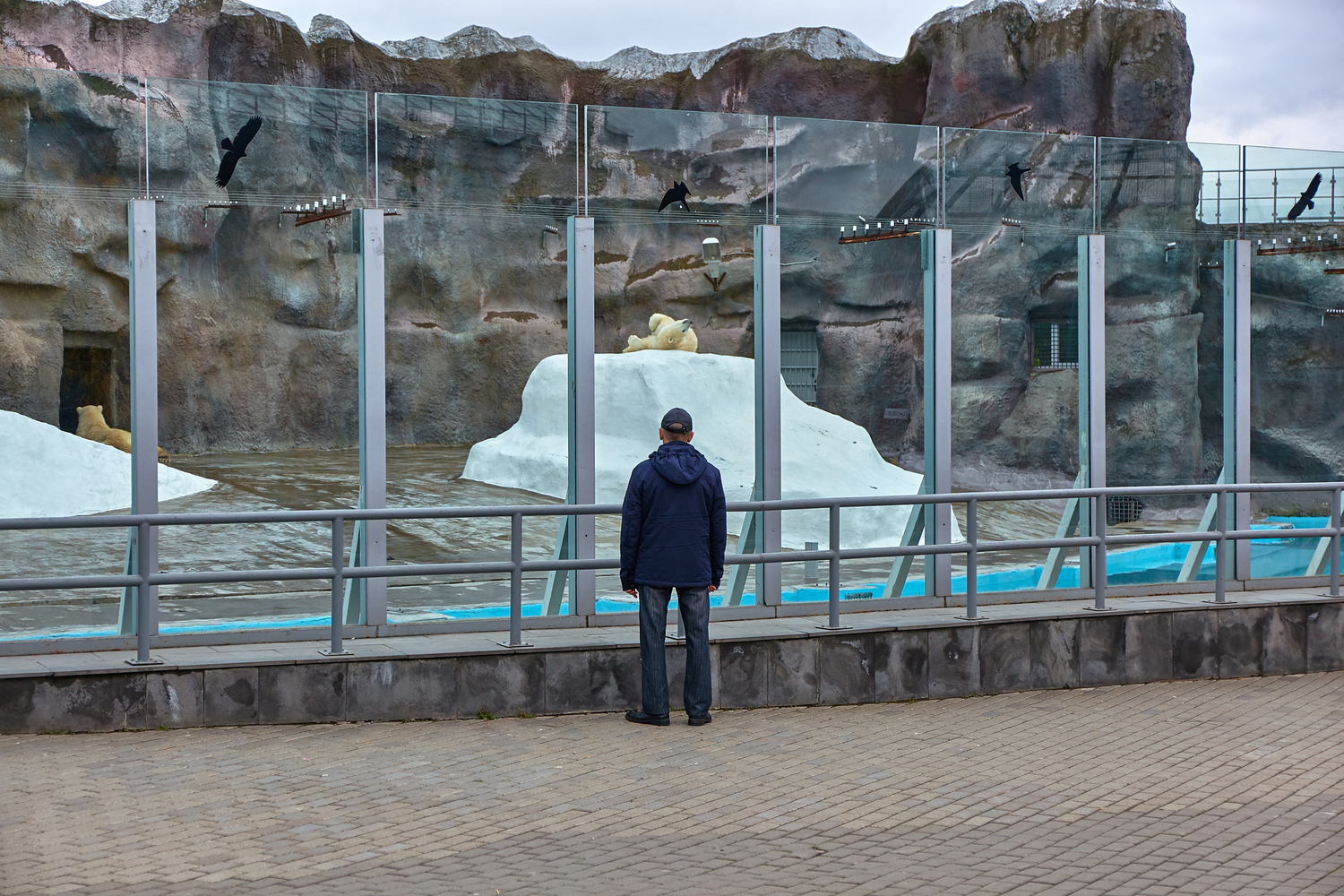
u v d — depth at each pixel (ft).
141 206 25.93
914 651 27.43
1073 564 34.94
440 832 16.87
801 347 32.04
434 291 28.55
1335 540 32.45
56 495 25.50
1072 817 18.26
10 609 25.25
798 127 32.04
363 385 27.89
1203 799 19.38
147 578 22.62
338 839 16.48
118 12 84.53
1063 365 35.04
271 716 23.11
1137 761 21.85
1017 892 14.94
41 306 25.49
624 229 30.32
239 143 26.96
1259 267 37.17
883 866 15.90
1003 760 21.76
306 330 27.55
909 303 33.19
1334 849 16.87
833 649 26.76
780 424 31.65
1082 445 35.14
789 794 19.24
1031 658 28.60
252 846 16.07
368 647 24.91
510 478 29.01
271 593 27.25
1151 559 35.83
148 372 25.89
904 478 32.94
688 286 31.04
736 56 106.22
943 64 96.12
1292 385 37.52
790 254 31.91
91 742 21.38
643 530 24.03
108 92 25.82
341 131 27.84
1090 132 93.20
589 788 19.33
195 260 26.58
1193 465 36.29
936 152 33.55
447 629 27.71
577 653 25.02
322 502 27.63
